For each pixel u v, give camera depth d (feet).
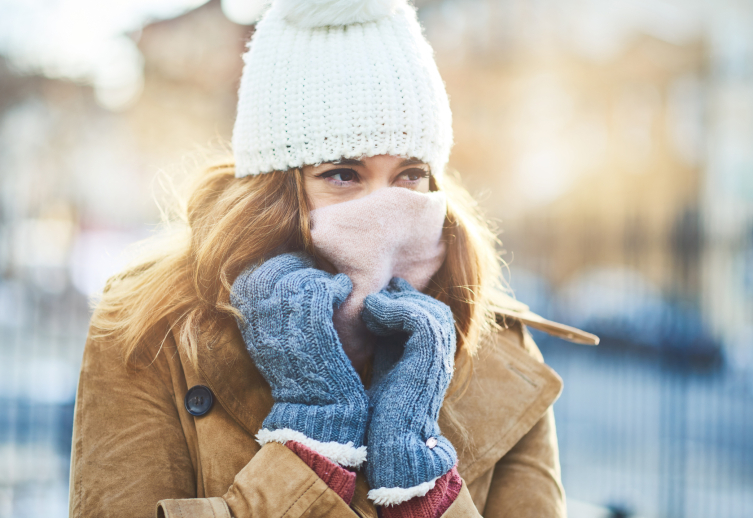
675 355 19.97
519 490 4.61
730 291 41.86
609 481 16.71
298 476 3.56
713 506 15.69
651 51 67.15
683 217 24.43
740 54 55.01
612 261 52.60
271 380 3.89
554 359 33.91
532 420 4.73
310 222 4.27
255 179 4.44
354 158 4.21
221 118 31.19
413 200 4.22
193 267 4.29
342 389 3.79
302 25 4.27
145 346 4.09
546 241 36.86
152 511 3.68
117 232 28.14
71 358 25.23
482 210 5.75
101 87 28.78
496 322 5.32
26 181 28.14
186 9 30.04
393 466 3.66
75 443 3.90
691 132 65.57
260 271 4.02
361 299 4.22
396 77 4.22
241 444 4.02
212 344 4.07
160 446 3.88
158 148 31.07
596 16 68.18
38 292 28.89
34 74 26.17
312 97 4.20
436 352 3.92
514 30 62.44
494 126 61.67
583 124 67.00
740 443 21.66
